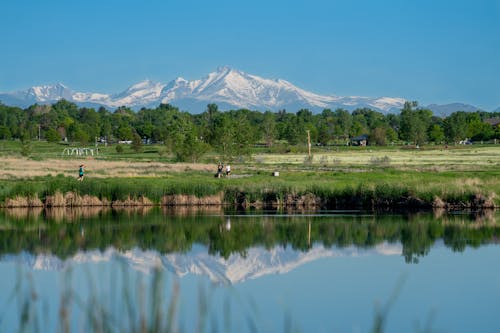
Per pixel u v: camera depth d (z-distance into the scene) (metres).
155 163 190.25
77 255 60.38
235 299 44.56
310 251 63.44
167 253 61.94
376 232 74.12
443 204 96.50
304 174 141.25
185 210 97.56
